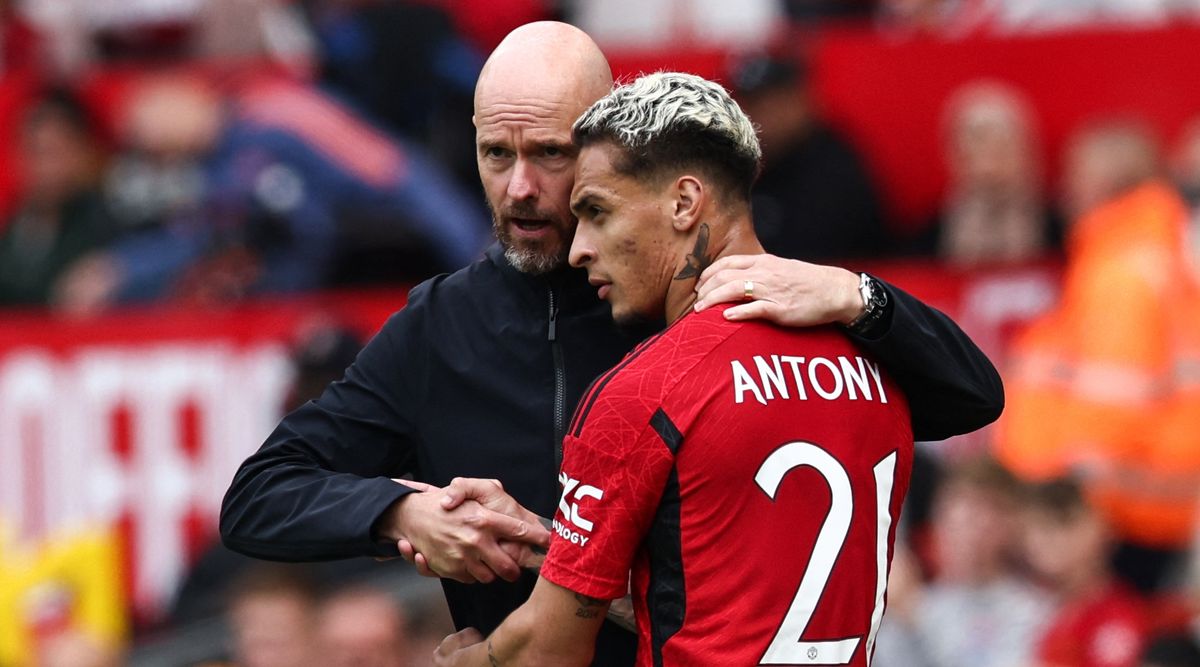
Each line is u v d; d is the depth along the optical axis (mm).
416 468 11469
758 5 27953
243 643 19125
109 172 26406
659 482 9305
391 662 18562
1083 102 25547
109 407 24047
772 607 9180
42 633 21688
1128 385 22953
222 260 25469
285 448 11016
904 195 25938
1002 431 23406
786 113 25078
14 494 24016
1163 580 22453
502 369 11031
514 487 10953
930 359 9945
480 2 27578
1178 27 25312
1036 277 23938
